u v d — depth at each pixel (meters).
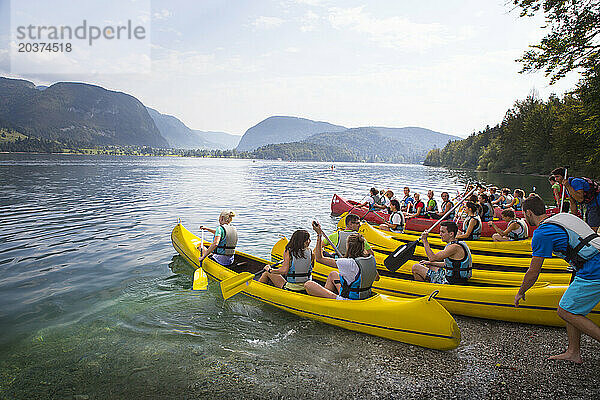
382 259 6.53
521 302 4.54
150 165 63.38
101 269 6.86
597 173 26.23
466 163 91.00
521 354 3.90
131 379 3.49
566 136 30.70
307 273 5.16
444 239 5.29
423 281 5.55
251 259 6.83
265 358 3.86
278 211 14.48
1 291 5.77
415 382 3.42
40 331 4.48
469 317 4.86
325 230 11.04
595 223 4.98
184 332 4.45
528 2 15.70
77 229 10.21
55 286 6.00
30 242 8.72
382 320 4.23
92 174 34.12
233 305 5.26
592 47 15.06
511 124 61.81
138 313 4.99
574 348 3.65
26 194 17.75
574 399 3.14
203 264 6.45
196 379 3.48
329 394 3.25
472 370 3.62
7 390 3.34
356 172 60.16
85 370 3.65
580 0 14.88
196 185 25.88
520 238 7.60
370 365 3.72
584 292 3.28
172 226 10.89
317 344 4.16
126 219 11.87
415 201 12.95
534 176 49.44
